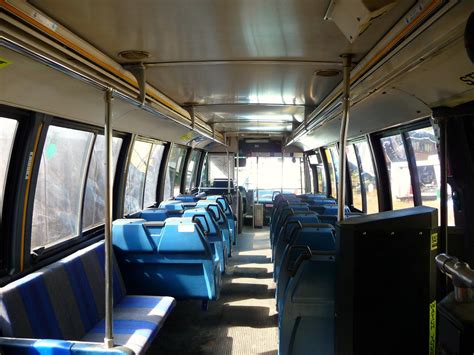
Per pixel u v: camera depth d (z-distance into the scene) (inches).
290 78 152.4
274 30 95.7
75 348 84.5
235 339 155.4
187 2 78.7
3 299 97.6
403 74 91.3
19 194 116.5
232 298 201.5
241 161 458.3
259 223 439.2
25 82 98.0
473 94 92.4
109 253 86.6
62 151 145.9
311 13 84.0
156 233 162.7
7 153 114.3
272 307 188.9
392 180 192.4
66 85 111.0
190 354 143.5
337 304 82.8
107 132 91.5
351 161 266.5
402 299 80.9
